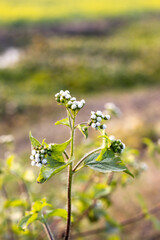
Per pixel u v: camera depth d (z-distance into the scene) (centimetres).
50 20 5141
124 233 657
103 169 248
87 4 6391
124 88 2367
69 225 280
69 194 269
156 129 1135
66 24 4875
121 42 3578
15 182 691
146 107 1614
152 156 473
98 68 2609
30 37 4078
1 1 6606
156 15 5309
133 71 2555
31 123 1468
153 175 859
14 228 431
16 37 4094
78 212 468
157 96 1805
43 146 241
